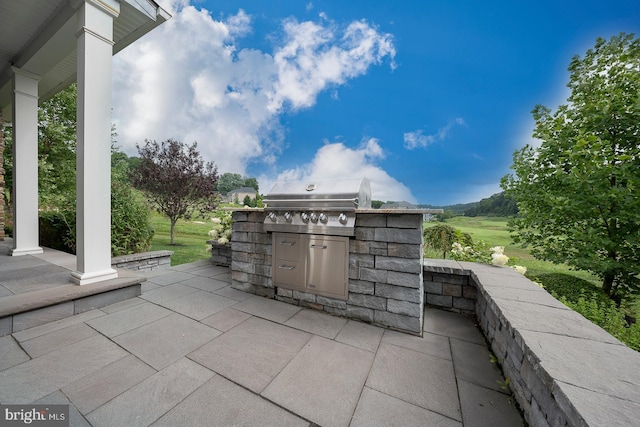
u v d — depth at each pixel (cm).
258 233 316
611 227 416
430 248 433
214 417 131
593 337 129
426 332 233
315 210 268
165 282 364
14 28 350
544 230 484
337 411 138
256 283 318
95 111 274
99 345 197
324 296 272
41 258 400
